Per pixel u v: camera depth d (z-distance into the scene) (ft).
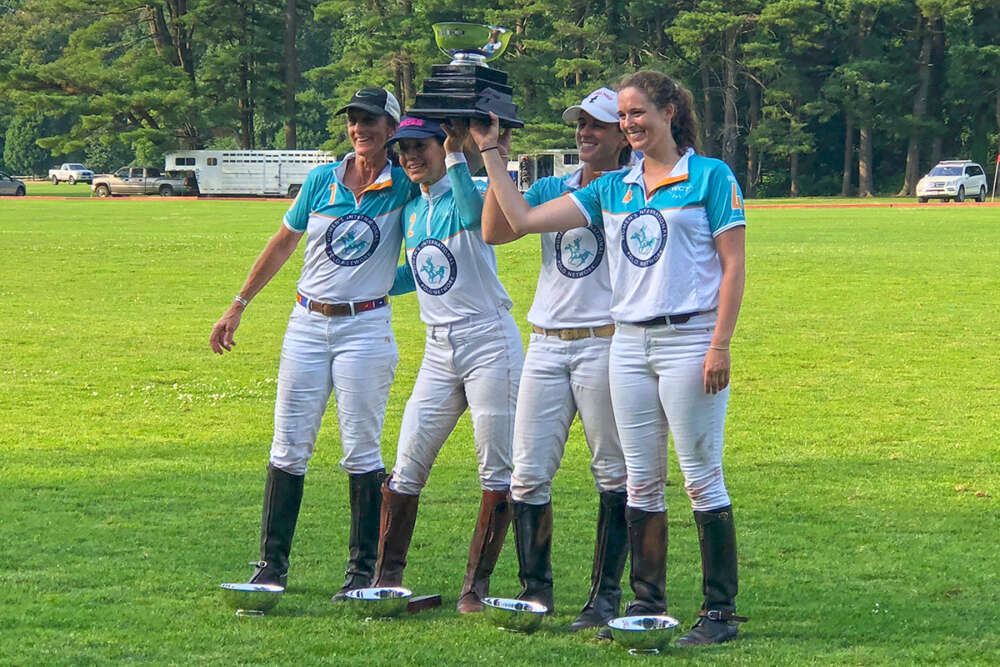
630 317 28.07
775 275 116.88
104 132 393.91
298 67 483.51
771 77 384.27
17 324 87.76
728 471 46.78
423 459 31.76
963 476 45.83
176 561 34.91
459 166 29.84
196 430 54.95
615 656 27.30
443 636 28.76
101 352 76.43
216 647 27.66
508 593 32.53
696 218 27.58
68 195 374.84
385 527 31.76
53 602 30.99
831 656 27.30
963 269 120.06
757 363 72.23
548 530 30.68
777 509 41.09
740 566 34.78
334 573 34.14
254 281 33.37
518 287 109.40
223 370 70.69
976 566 34.68
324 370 31.91
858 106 380.58
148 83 382.63
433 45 372.58
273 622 29.68
